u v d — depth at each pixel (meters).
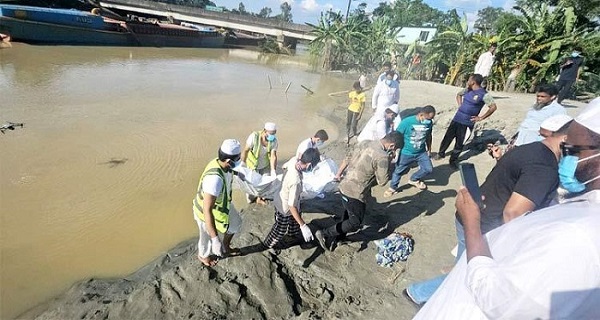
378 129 6.42
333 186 5.33
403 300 3.55
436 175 6.48
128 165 7.27
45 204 5.68
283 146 9.18
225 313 3.48
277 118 11.73
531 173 1.90
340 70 26.80
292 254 4.27
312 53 27.39
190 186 6.64
